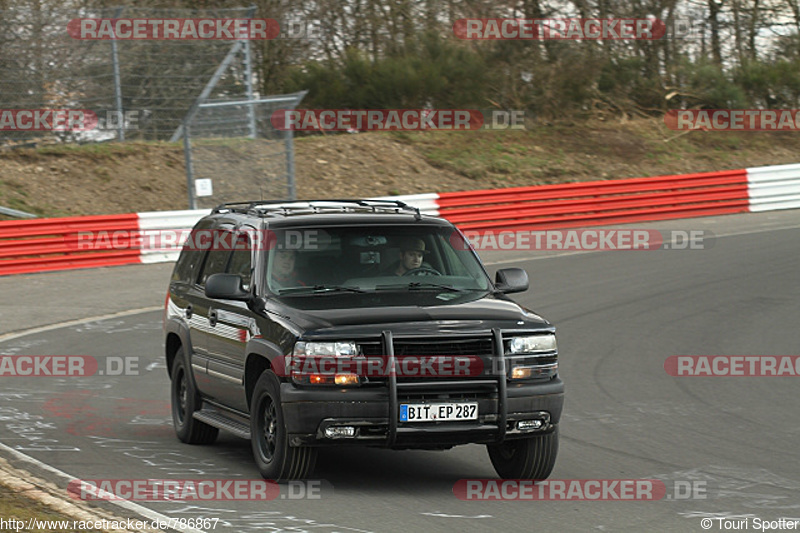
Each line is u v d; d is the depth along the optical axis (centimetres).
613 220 5228
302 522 1303
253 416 1543
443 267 1666
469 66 6700
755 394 2264
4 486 1417
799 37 7694
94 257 4316
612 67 7225
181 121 5300
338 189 5719
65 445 1791
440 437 1424
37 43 5169
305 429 1409
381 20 7175
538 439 1530
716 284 3694
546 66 6944
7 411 2098
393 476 1603
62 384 2400
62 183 5212
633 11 7281
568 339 2877
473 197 4938
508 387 1461
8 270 4125
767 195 5594
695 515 1389
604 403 2183
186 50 5278
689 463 1706
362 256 1638
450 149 6356
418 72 6594
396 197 4738
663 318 3150
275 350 1466
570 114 6906
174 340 1991
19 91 5222
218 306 1727
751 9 7719
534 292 3631
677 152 6738
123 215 4378
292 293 1572
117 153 5512
